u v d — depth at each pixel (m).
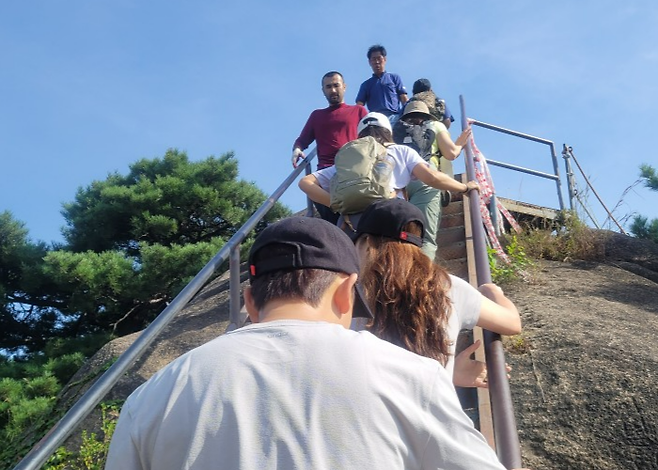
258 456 1.43
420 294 2.47
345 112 7.20
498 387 2.67
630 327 6.27
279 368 1.53
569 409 5.16
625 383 5.30
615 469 4.70
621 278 8.16
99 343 15.16
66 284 15.38
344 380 1.50
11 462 5.64
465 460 1.48
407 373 1.55
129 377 6.22
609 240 9.16
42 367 13.70
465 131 5.94
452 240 6.63
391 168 4.68
